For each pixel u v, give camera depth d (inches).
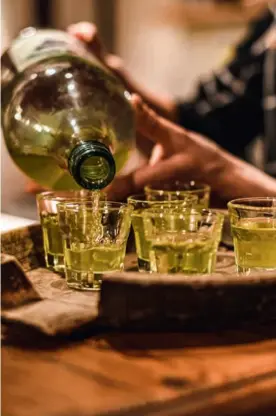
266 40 61.3
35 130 36.9
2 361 23.7
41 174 37.6
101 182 31.7
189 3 89.3
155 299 25.1
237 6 86.6
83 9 85.7
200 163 39.6
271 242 31.7
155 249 32.0
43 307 26.5
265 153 61.0
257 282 25.6
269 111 59.8
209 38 92.2
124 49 91.7
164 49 94.3
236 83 61.2
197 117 59.7
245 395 21.6
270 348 25.1
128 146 38.0
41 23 81.4
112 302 25.3
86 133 35.8
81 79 37.9
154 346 25.1
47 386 21.8
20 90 38.4
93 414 20.0
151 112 38.8
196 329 25.8
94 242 31.4
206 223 32.3
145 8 91.8
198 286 25.1
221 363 23.7
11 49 41.4
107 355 24.3
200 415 20.9
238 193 40.0
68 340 25.4
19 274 27.0
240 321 26.0
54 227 34.1
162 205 34.5
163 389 21.5
